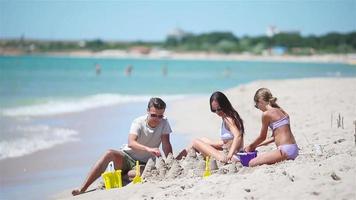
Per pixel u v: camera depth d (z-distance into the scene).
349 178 8.42
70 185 12.84
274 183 8.62
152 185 10.10
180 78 69.06
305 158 10.45
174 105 31.19
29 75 68.38
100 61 150.38
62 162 15.45
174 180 10.28
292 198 7.91
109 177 10.81
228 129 11.49
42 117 26.05
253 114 22.67
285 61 195.38
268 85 35.97
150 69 103.38
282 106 22.69
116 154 11.35
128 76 72.69
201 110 27.38
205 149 11.52
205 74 83.12
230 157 11.05
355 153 11.04
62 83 54.16
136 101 36.16
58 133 20.70
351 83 34.53
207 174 10.24
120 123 23.89
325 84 34.44
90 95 40.97
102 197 9.79
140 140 11.63
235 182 9.03
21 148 17.55
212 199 8.36
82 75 72.25
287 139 10.57
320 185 8.23
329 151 11.59
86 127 22.47
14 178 13.55
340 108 20.66
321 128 16.23
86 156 16.33
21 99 36.50
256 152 11.07
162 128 11.81
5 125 22.77
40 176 13.74
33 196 11.80
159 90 46.91
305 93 27.94
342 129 15.59
